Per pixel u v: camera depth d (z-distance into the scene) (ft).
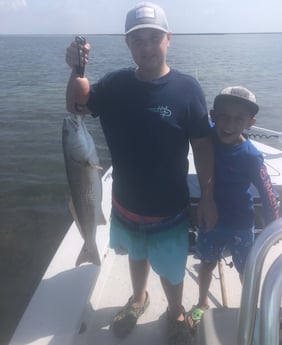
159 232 8.54
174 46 212.84
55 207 23.81
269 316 4.49
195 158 8.30
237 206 8.90
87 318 9.75
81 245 11.01
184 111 7.70
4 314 14.60
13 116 46.39
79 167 8.02
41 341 7.97
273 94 56.18
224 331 6.95
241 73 79.61
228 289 10.94
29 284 16.30
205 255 9.38
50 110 49.42
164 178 8.16
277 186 12.30
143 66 7.70
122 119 7.97
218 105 8.48
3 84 73.36
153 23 7.47
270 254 12.07
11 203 24.43
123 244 9.09
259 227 11.66
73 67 8.13
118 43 323.16
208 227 8.50
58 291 9.23
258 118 42.24
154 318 10.01
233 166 8.64
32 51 207.10
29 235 20.51
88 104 8.41
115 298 10.68
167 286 9.07
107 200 13.69
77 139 7.90
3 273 17.07
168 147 7.88
